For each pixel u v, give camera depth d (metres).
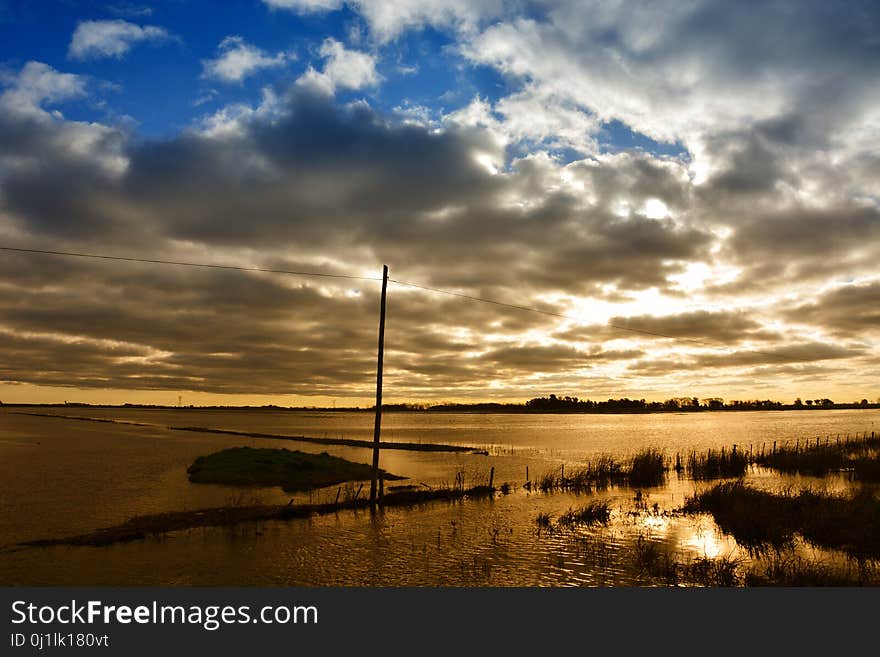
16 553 21.17
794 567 18.58
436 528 25.89
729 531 24.62
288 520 27.44
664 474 45.25
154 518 26.62
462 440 100.94
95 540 22.81
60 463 53.00
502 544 22.89
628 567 19.66
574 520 27.42
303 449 77.50
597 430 147.00
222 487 38.09
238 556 21.02
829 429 139.00
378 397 31.55
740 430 140.00
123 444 80.12
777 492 33.34
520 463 57.31
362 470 47.31
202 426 156.62
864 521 22.47
